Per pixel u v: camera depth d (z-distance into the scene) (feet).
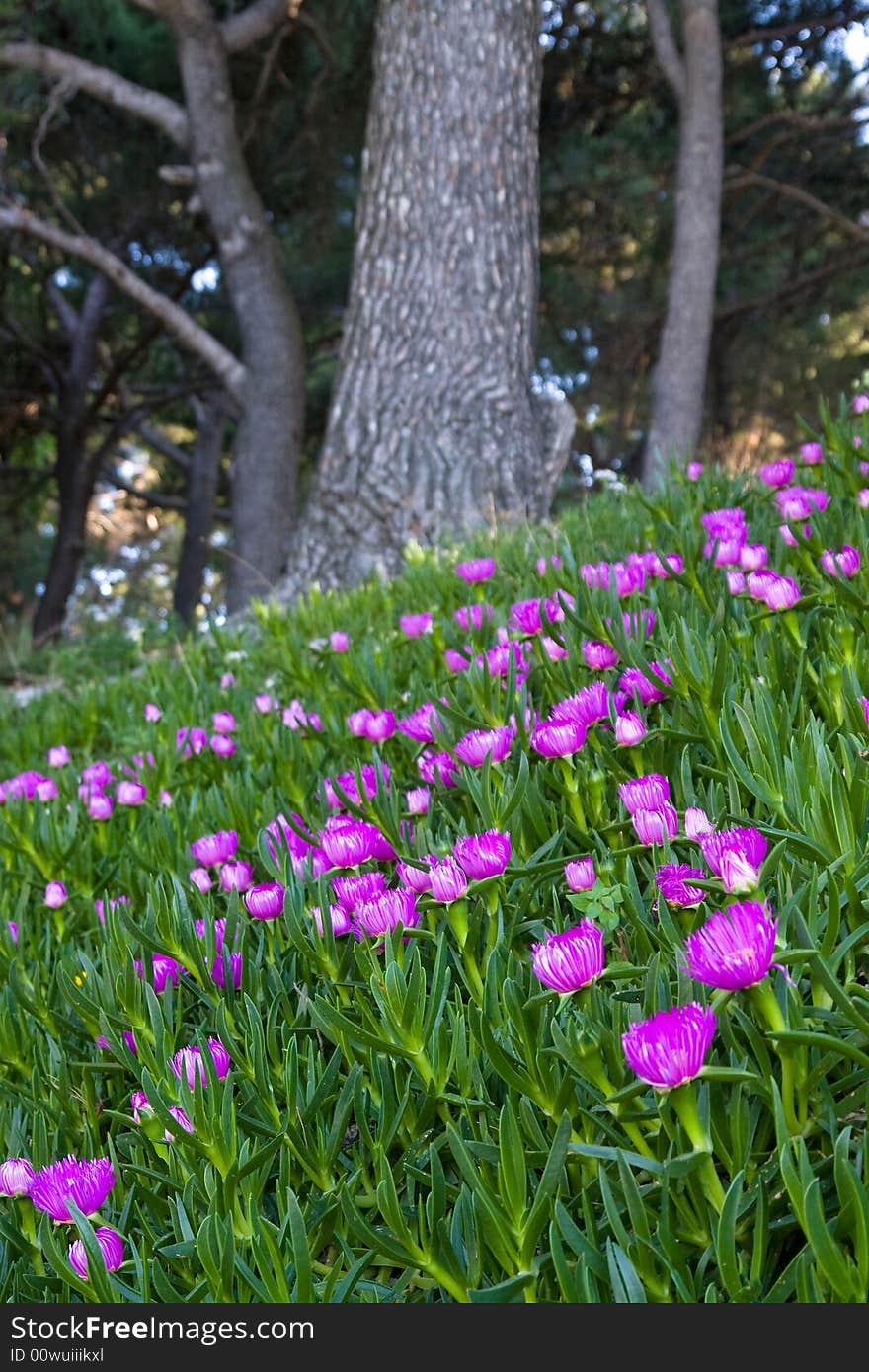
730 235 56.44
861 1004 2.79
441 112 22.15
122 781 8.38
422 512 20.68
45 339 63.52
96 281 61.00
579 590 6.38
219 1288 3.08
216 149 36.37
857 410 9.41
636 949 3.72
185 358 65.00
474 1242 3.02
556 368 64.18
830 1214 2.89
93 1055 4.64
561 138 50.83
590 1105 3.26
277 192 49.67
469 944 3.79
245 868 5.26
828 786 3.58
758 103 50.49
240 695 10.31
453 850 4.04
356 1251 3.43
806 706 4.87
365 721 6.54
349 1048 3.68
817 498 7.58
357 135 46.70
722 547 6.84
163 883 5.62
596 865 4.04
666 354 39.99
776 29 45.24
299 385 37.52
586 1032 3.02
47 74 39.42
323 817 5.85
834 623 5.16
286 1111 3.73
